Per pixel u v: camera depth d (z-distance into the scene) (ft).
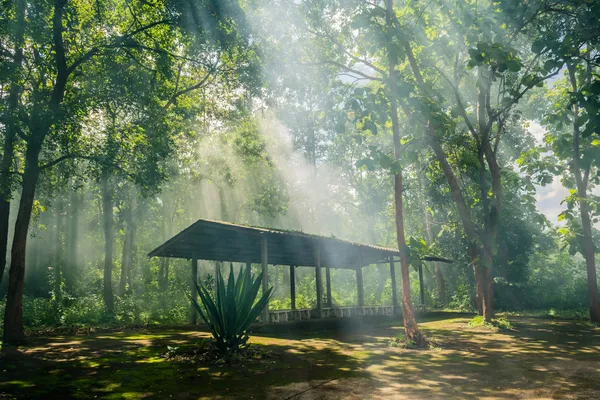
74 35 45.27
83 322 58.18
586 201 49.37
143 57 50.47
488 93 47.62
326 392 18.80
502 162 83.05
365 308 62.28
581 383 20.39
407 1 43.47
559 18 38.86
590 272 53.31
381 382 20.92
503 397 17.74
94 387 19.94
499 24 39.68
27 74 43.78
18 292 38.01
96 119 48.62
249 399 17.63
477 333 44.19
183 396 18.19
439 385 20.18
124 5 50.06
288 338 39.55
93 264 116.37
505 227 79.66
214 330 28.68
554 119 42.73
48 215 92.48
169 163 75.41
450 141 43.70
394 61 32.32
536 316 68.08
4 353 31.01
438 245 87.35
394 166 31.27
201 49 47.60
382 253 66.64
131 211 86.43
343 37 47.03
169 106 58.54
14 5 36.78
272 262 68.44
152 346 33.83
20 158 53.21
